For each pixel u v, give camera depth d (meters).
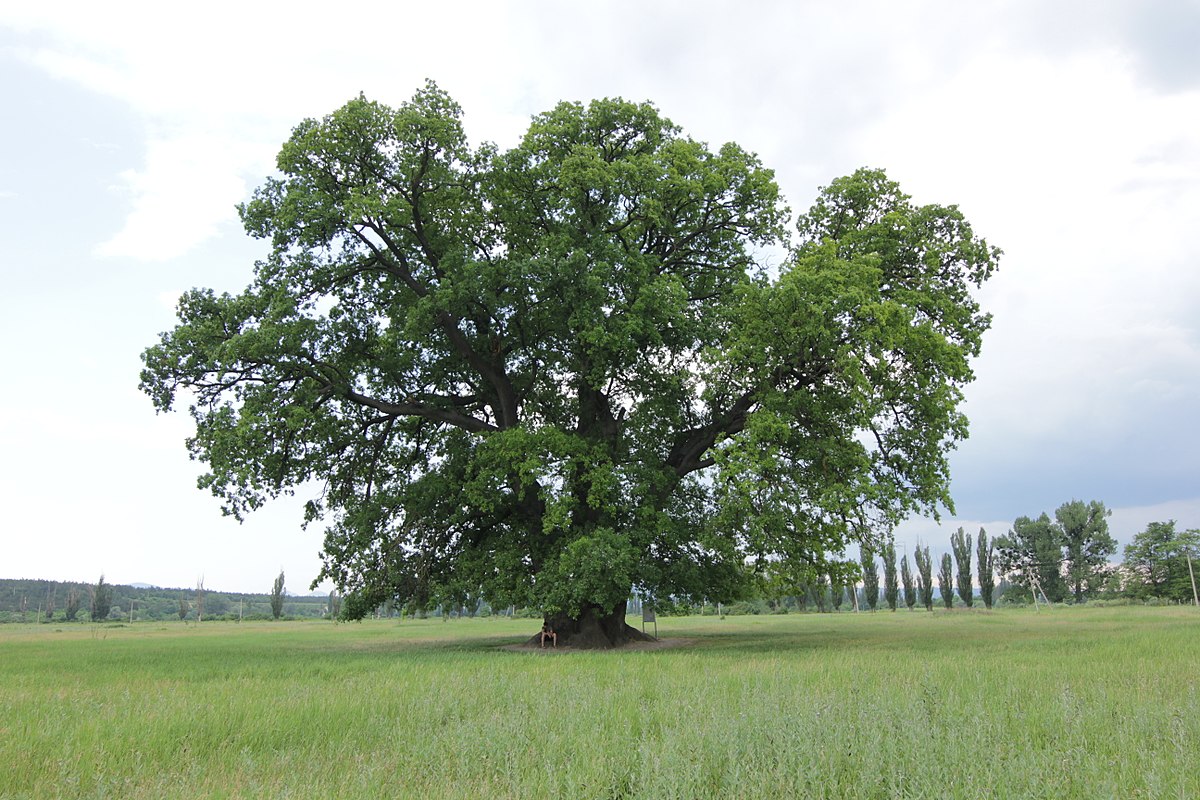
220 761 7.01
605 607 25.08
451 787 6.01
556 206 27.59
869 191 27.89
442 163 27.23
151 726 8.41
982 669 13.01
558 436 25.39
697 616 86.25
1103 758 6.18
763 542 23.34
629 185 26.81
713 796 5.73
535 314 27.50
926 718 7.64
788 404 23.89
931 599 93.38
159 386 25.30
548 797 5.71
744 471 22.80
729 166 28.23
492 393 30.16
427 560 28.95
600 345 25.44
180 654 24.41
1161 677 11.59
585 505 27.83
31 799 5.94
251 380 26.12
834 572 24.62
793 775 5.88
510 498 28.36
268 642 34.34
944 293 26.69
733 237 30.44
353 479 29.84
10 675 16.64
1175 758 6.22
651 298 25.55
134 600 136.25
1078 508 100.50
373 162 26.92
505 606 28.34
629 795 5.82
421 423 31.06
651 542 26.72
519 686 11.80
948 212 26.92
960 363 23.09
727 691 10.44
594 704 9.33
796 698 8.88
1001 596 107.31
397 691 11.27
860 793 5.58
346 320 28.58
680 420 28.88
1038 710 8.39
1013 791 5.45
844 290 22.94
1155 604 80.75
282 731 8.23
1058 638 23.56
